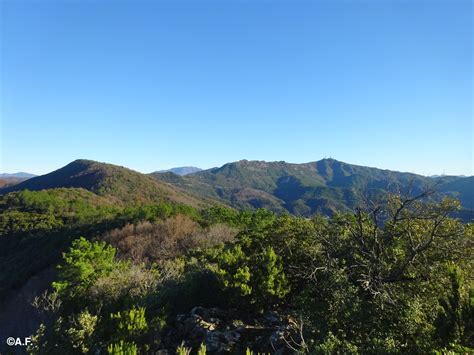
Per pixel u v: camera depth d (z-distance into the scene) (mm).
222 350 9477
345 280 10086
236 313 11961
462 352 6281
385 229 12562
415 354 7812
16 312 31031
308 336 9258
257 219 33531
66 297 17078
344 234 12969
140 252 30375
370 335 8750
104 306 13867
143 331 9836
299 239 14031
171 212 41812
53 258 40125
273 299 12148
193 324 10719
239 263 12734
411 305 9023
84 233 43906
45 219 59188
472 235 11477
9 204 67125
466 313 7273
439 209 11711
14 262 47156
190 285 13305
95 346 9578
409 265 10531
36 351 9836
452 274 8062
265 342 9656
